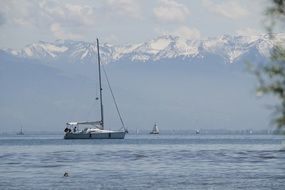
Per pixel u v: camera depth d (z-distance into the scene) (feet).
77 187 547.49
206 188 533.96
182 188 534.78
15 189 535.19
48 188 540.93
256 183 567.59
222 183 569.64
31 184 570.05
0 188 541.75
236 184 560.61
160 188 536.42
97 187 547.08
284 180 592.60
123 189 531.09
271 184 559.38
